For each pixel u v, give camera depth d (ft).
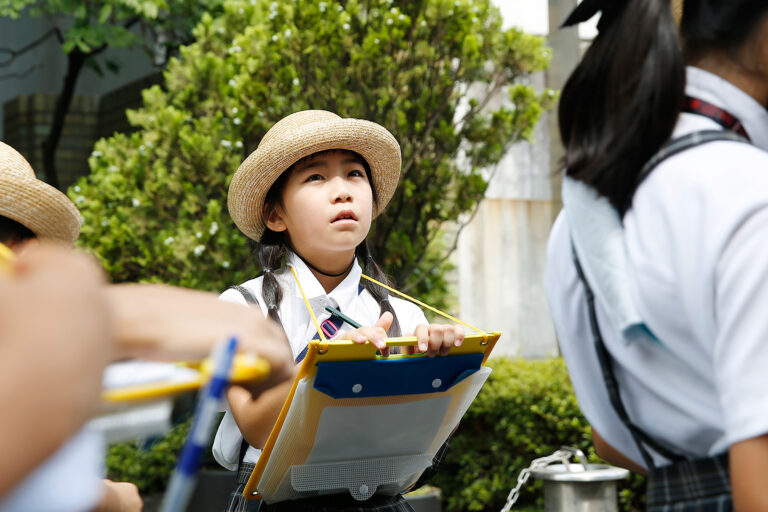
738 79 3.59
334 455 5.53
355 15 15.71
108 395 1.93
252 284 6.82
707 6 3.59
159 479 17.16
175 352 2.01
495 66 16.66
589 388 4.03
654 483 3.66
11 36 32.86
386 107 15.74
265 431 5.40
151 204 16.56
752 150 3.32
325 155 7.06
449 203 16.75
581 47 21.66
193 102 16.89
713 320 3.17
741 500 2.95
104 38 23.45
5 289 1.62
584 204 3.68
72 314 1.62
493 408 16.20
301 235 6.95
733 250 3.09
